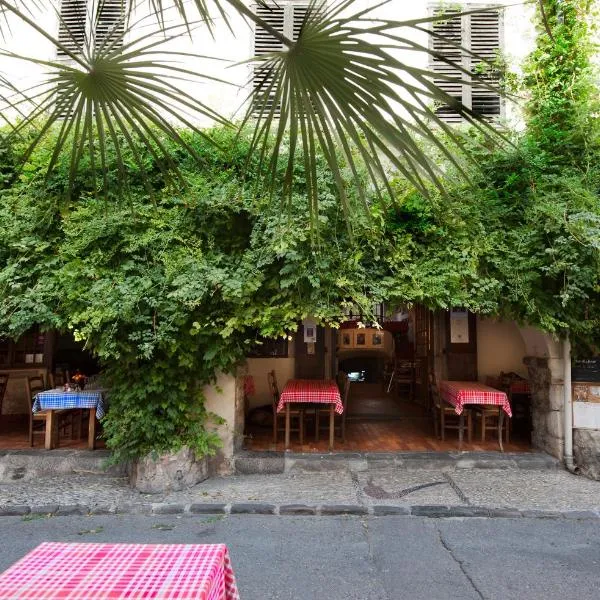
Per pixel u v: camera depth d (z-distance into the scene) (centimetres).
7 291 537
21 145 573
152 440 545
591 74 566
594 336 591
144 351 500
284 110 197
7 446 647
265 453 621
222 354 552
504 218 560
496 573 365
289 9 681
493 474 588
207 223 547
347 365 1392
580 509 482
